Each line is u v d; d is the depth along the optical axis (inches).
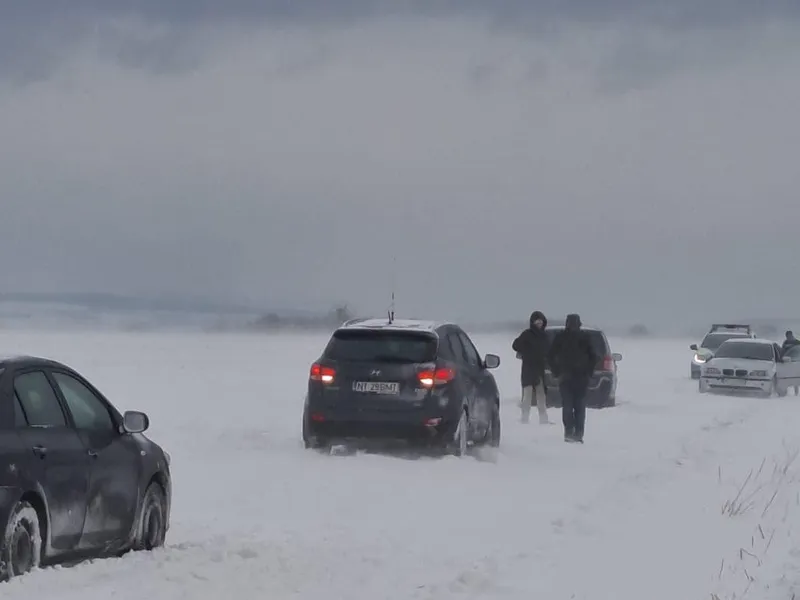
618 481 2117.4
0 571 1085.8
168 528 1553.9
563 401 2979.8
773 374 5054.1
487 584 1226.6
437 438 2524.6
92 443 1282.0
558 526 1665.8
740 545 1467.8
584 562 1355.8
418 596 1178.6
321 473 2272.4
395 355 2554.1
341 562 1374.3
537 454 2694.4
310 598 1170.0
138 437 1424.7
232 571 1283.2
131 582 1193.4
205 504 1895.9
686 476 2183.8
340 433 2551.7
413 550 1483.8
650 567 1325.0
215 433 2950.3
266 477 2209.6
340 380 2554.1
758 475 2127.2
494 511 1849.2
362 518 1770.4
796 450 2672.2
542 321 3545.8
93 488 1261.1
